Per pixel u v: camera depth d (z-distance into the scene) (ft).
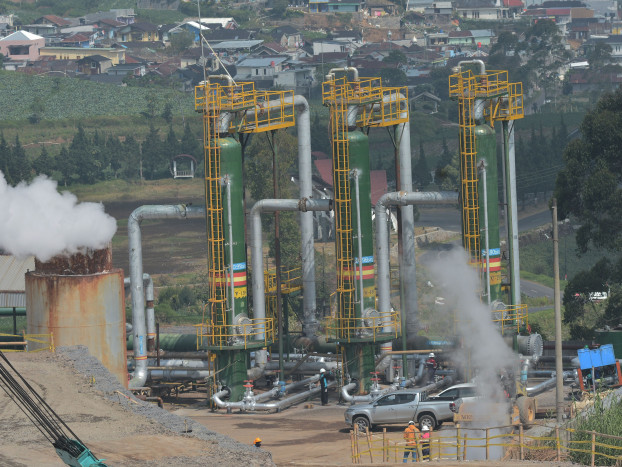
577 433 442.91
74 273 583.17
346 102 649.20
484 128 625.82
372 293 653.71
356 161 645.51
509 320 629.10
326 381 643.45
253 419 599.57
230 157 633.20
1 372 285.02
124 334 594.24
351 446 475.31
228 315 637.71
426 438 466.29
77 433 423.23
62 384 497.05
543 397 597.93
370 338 643.86
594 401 488.02
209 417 609.83
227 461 396.78
